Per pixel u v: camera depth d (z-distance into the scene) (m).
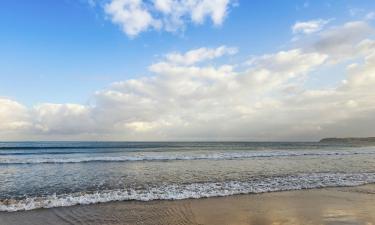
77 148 46.66
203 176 15.17
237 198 10.20
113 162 23.34
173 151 42.03
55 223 7.41
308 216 8.05
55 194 10.59
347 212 8.47
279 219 7.79
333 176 15.07
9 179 14.16
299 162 23.39
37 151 38.03
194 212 8.42
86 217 7.90
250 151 41.66
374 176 15.14
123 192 10.84
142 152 38.28
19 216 7.96
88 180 13.83
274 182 13.26
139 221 7.60
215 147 59.78
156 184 12.71
